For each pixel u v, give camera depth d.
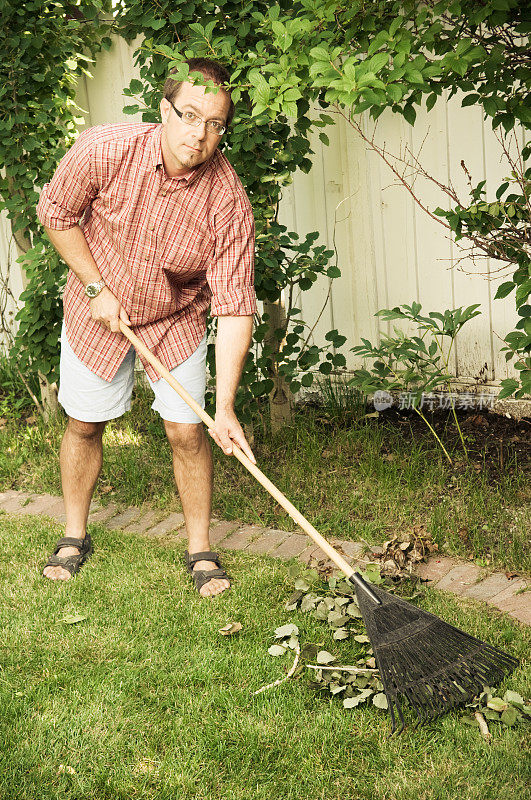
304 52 3.33
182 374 3.60
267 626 3.41
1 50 5.03
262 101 3.14
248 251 3.41
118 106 5.77
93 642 3.34
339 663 3.16
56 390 5.54
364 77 2.93
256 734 2.81
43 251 4.98
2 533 4.28
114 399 3.75
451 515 4.15
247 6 4.14
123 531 4.28
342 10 3.41
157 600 3.61
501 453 4.55
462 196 4.84
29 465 5.09
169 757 2.74
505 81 3.42
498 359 5.00
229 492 4.54
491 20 3.21
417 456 4.58
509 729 2.77
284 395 5.04
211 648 3.27
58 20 5.12
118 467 4.85
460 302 5.02
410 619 2.94
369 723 2.86
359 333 5.41
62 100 5.31
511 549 3.79
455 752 2.71
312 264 4.66
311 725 2.86
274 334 4.86
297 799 2.57
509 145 4.61
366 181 5.10
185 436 3.61
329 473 4.64
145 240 3.30
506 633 3.21
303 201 5.36
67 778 2.66
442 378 4.61
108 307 3.46
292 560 3.83
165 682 3.10
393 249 5.14
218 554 3.93
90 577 3.80
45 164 5.13
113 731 2.85
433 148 4.84
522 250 3.66
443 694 2.87
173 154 3.10
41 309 5.07
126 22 4.64
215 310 3.43
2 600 3.65
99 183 3.24
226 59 3.83
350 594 3.50
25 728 2.87
